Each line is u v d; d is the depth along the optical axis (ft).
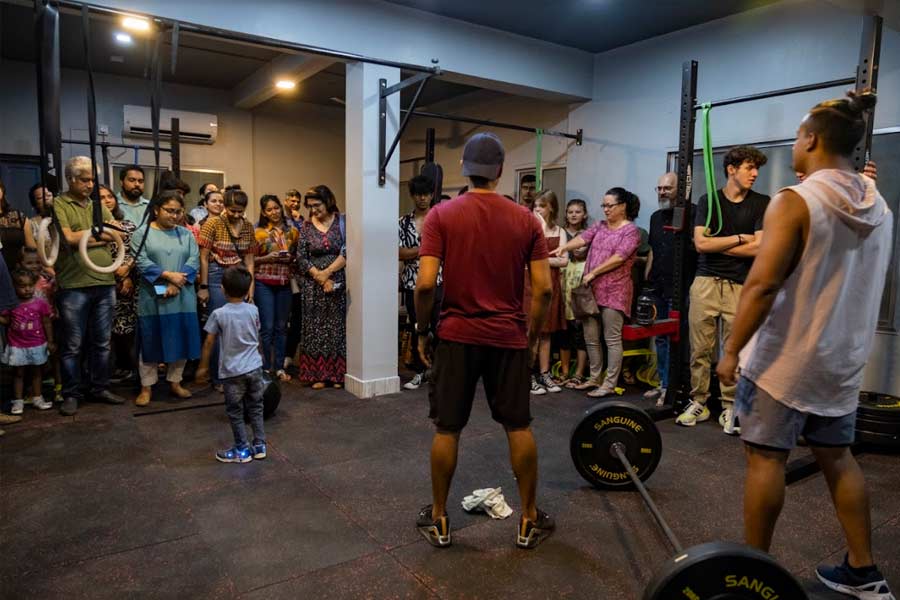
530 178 21.30
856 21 13.05
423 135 25.84
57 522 8.16
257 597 6.55
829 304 5.84
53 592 6.59
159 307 13.19
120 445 11.03
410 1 14.10
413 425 12.36
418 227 15.74
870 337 6.22
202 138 23.26
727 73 15.35
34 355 12.45
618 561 7.36
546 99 18.71
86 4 9.03
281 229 17.02
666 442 11.66
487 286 7.22
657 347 14.65
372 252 14.23
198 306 14.98
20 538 7.74
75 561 7.22
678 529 8.15
